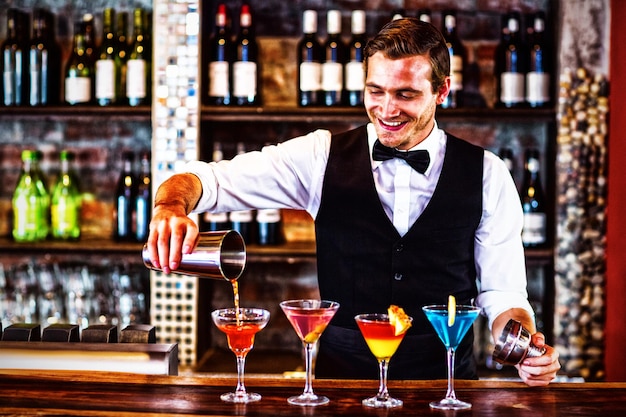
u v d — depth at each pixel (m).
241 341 1.75
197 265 1.80
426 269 2.31
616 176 3.30
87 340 2.06
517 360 1.87
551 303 3.49
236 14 3.69
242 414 1.66
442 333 1.76
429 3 3.66
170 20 3.36
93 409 1.69
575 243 3.37
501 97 3.46
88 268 3.70
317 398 1.77
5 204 3.81
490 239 2.37
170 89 3.38
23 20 3.61
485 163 2.37
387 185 2.35
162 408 1.70
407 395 1.83
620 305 3.29
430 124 2.32
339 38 3.54
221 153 3.58
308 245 3.59
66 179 3.68
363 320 1.71
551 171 3.47
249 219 3.57
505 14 3.54
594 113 3.34
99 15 3.73
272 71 3.72
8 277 3.56
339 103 3.42
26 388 1.84
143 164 3.55
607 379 3.37
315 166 2.42
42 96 3.58
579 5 3.32
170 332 3.42
